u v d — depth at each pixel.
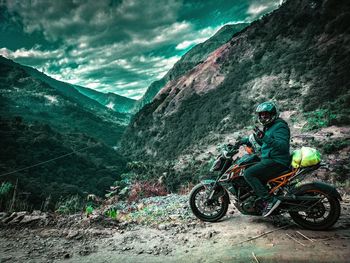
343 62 102.56
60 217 5.26
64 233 4.51
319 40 129.50
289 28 153.62
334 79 96.31
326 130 58.31
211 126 137.50
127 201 8.66
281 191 4.19
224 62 193.88
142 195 9.20
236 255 3.46
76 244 4.14
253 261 3.29
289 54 137.50
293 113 91.38
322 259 3.19
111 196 9.17
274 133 4.15
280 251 3.45
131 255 3.71
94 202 8.70
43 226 4.82
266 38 169.88
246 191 4.45
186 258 3.51
